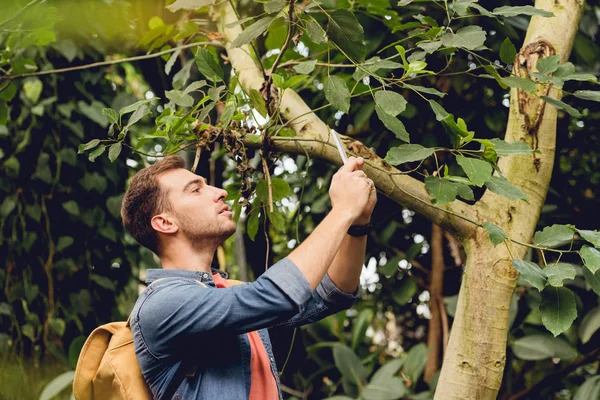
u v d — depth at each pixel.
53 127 3.24
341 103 1.60
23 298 3.14
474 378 1.77
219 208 1.63
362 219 1.62
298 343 3.16
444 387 1.80
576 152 3.13
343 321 3.12
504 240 1.62
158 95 3.35
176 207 1.60
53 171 3.22
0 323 3.16
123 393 1.46
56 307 3.18
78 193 3.25
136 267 3.37
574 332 2.79
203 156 2.98
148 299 1.48
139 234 1.64
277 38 2.58
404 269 3.04
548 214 2.92
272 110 1.93
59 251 3.20
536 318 2.71
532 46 1.91
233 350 1.48
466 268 1.85
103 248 3.29
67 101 3.25
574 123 3.04
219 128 1.86
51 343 3.14
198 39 2.57
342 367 2.82
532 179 1.87
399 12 2.73
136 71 3.44
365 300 3.39
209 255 1.63
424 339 3.37
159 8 2.89
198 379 1.44
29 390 3.09
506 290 1.80
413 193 1.84
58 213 3.22
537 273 1.58
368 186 1.49
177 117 1.83
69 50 3.09
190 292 1.44
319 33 1.60
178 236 1.61
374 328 3.68
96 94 3.31
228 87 1.90
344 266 1.66
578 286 2.74
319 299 1.68
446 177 1.58
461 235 1.85
